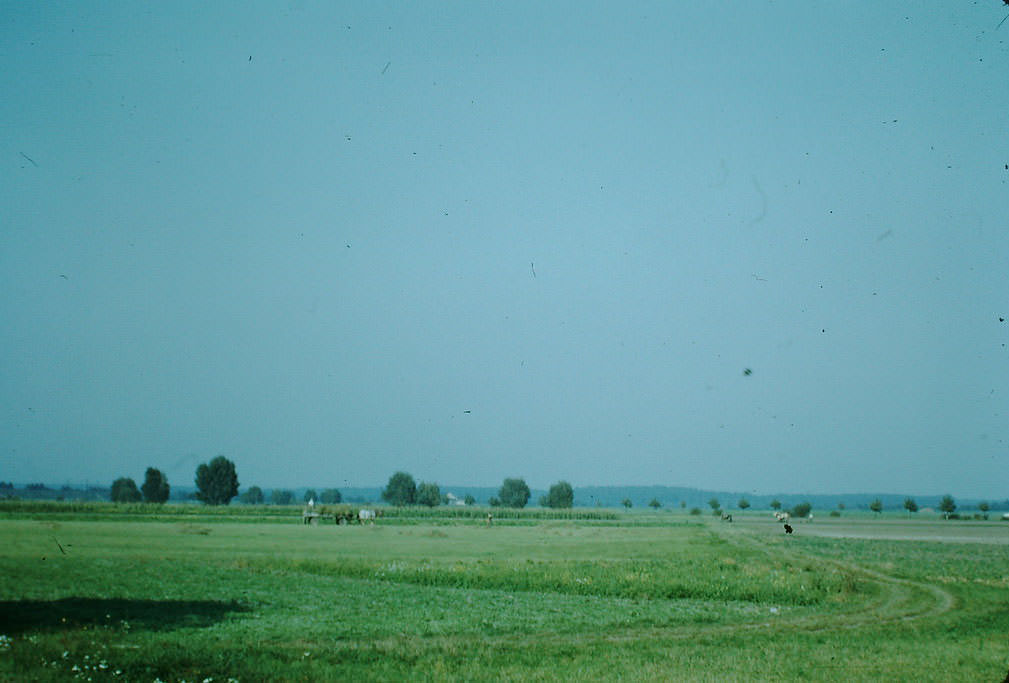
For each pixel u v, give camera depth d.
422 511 181.62
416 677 22.67
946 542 93.50
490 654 26.28
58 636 25.27
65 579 41.34
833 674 23.86
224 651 24.36
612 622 33.47
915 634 31.62
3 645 23.42
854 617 36.16
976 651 27.78
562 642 29.02
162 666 21.75
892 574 53.72
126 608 33.22
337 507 120.69
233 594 38.75
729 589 43.25
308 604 36.59
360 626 31.03
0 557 51.00
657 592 43.25
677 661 25.69
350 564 51.72
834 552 74.56
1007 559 68.19
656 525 135.75
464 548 71.31
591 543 81.00
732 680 22.94
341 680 21.80
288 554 60.53
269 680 21.33
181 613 32.66
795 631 32.16
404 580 47.53
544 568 51.56
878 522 177.88
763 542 89.38
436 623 32.25
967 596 43.38
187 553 58.88
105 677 20.48
